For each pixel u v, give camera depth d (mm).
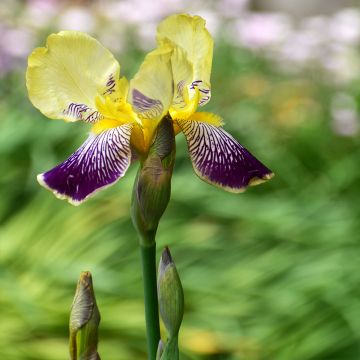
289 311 5719
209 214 7129
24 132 7309
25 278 5785
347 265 6145
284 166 8523
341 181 8312
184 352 5375
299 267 6176
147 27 9844
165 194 2219
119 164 2193
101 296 5688
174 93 2180
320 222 6930
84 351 2324
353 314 5594
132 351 5410
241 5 10914
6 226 6332
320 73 11000
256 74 10750
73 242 6098
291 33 11164
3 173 7082
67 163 2260
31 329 5359
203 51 2297
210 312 5738
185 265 6242
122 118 2266
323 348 5430
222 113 9000
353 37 11078
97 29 9812
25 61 8656
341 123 9164
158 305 2342
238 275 6078
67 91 2332
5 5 9648
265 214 7000
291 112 9648
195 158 2262
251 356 5445
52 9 9836
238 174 2277
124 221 6531
